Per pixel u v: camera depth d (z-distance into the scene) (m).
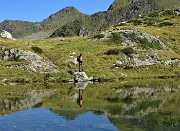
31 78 76.62
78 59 82.12
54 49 103.56
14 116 32.84
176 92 54.84
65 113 34.47
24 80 74.69
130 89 59.91
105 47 110.38
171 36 134.25
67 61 91.31
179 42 128.50
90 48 108.94
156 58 104.12
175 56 110.69
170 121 30.20
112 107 38.47
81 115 33.41
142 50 108.38
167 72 95.19
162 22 164.38
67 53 98.81
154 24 163.25
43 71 83.31
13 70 81.12
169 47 121.88
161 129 27.02
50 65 87.25
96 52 103.88
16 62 86.12
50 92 54.75
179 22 165.88
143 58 101.38
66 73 81.69
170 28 151.12
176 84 69.88
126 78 84.50
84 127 27.78
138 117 32.19
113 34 122.00
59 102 42.78
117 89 59.81
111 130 26.67
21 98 46.94
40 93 53.19
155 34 132.88
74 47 108.94
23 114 33.94
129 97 48.19
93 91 56.50
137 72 91.94
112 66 93.25
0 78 74.94
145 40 118.75
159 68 97.12
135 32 122.19
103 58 98.38
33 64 85.25
